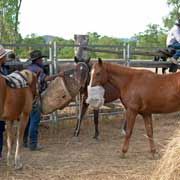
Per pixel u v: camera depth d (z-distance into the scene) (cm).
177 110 747
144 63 1148
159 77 750
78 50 1051
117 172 667
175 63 1159
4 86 628
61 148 842
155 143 879
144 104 739
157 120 1177
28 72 699
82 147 855
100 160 747
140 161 738
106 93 899
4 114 642
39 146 823
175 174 543
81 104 924
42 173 663
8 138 698
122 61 1114
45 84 833
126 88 751
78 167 698
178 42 1172
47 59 999
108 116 1140
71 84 849
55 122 987
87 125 1065
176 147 557
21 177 642
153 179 579
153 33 3091
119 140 927
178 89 727
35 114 799
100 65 754
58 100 834
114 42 2764
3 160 742
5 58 692
